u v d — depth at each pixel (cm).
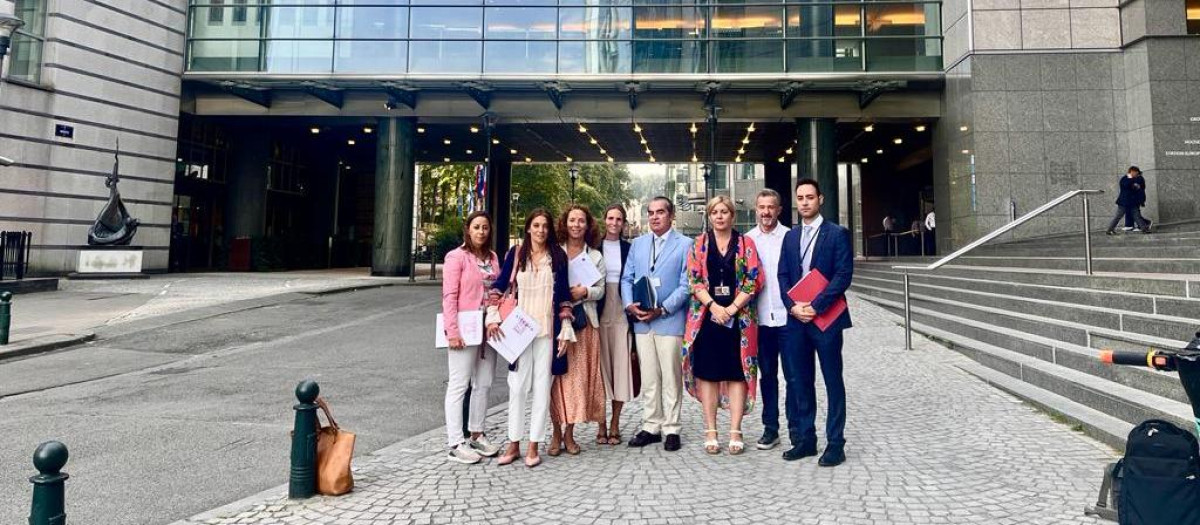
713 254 474
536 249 465
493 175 3506
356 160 3588
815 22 2138
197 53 2252
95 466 443
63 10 1880
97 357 862
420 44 2178
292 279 2119
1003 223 1852
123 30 2039
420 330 1123
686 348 471
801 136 2259
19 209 1777
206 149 2636
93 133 1955
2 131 1738
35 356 862
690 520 345
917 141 2778
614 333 505
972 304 1031
